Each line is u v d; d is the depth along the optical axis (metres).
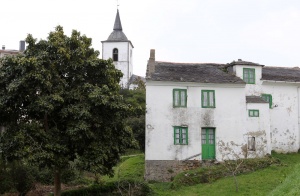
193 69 29.97
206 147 27.03
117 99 19.72
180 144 26.55
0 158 20.92
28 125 18.47
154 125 26.55
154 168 26.11
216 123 27.16
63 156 19.08
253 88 31.03
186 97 27.11
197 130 26.88
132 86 65.94
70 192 21.86
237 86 27.73
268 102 28.42
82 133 18.56
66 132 18.73
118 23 70.94
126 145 21.14
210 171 24.70
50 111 18.42
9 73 18.89
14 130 18.73
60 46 19.88
